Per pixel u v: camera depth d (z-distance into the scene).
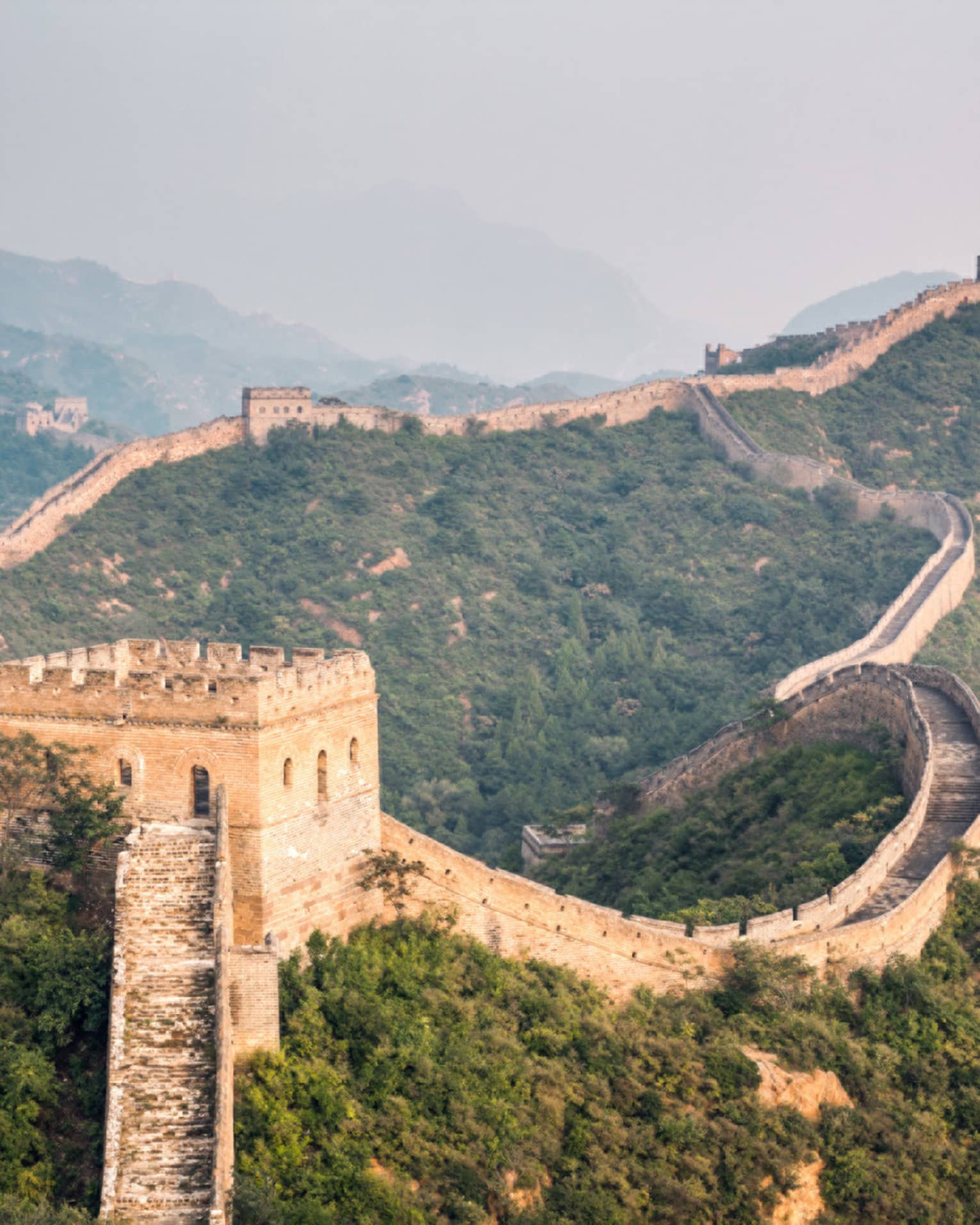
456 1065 58.53
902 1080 69.31
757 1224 60.44
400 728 179.50
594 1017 65.12
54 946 56.16
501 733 178.38
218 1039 50.22
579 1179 57.91
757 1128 62.91
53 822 60.12
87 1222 45.31
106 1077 51.16
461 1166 55.12
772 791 99.81
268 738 58.59
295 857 60.12
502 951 67.12
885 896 78.75
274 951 53.94
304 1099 53.78
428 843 65.69
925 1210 63.81
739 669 190.12
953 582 178.75
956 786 89.31
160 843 57.69
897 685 101.25
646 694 184.88
